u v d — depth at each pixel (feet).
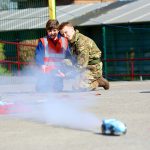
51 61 60.34
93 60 59.77
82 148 24.08
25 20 126.82
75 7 153.69
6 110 39.01
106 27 144.05
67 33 57.72
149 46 142.31
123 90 59.16
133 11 140.97
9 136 28.09
